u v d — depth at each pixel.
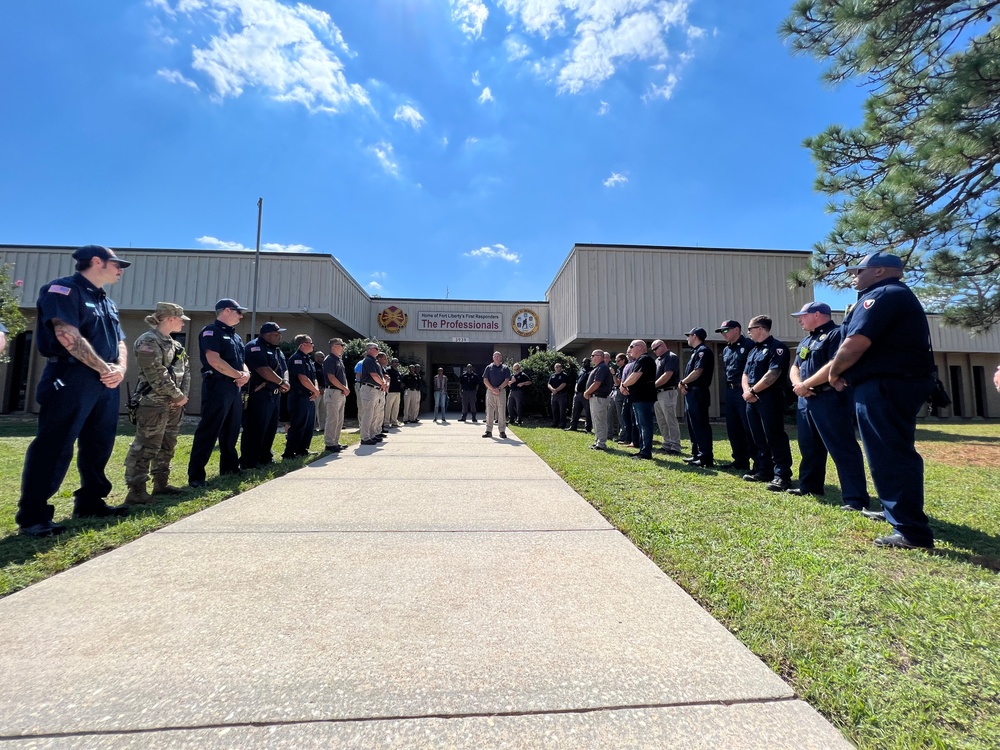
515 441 8.20
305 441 6.38
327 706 1.41
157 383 3.68
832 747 1.28
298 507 3.61
